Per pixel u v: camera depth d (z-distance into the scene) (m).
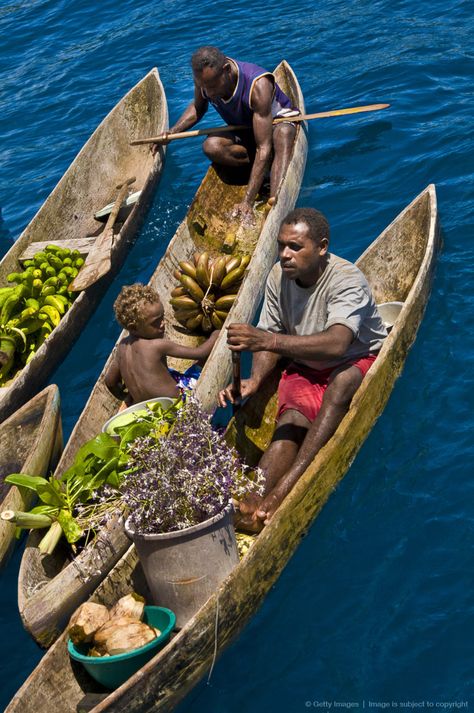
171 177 8.73
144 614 4.37
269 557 4.45
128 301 5.31
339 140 8.35
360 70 9.45
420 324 5.87
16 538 5.39
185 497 4.30
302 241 4.71
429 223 6.12
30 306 6.90
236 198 7.79
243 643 4.39
